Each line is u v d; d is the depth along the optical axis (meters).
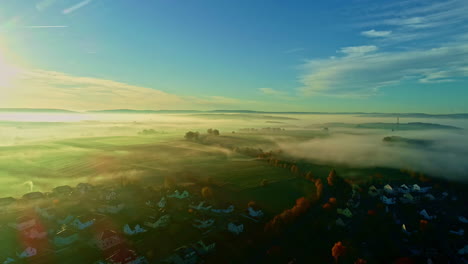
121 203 107.69
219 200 120.12
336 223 104.81
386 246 90.50
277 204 120.00
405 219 113.44
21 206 110.75
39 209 105.31
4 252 76.44
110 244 80.94
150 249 80.25
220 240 87.38
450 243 94.62
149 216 99.19
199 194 127.06
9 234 87.19
